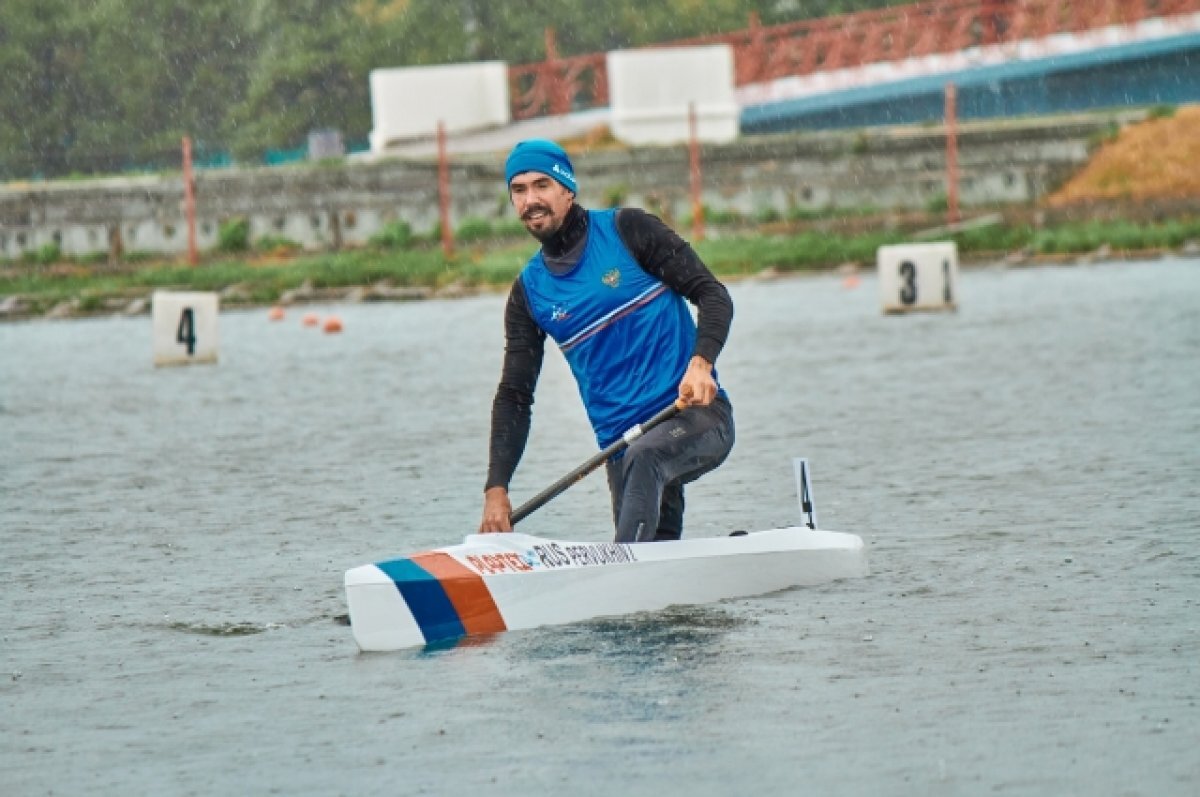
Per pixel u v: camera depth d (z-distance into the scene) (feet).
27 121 593.83
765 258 387.34
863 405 143.33
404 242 454.40
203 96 600.80
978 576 76.95
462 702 59.06
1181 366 159.33
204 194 461.37
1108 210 440.45
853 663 62.54
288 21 594.24
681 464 71.05
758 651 64.44
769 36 618.03
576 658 63.93
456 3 601.62
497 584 68.28
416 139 496.23
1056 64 518.78
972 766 50.75
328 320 276.00
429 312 320.29
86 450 135.95
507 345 72.84
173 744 56.08
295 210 462.19
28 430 151.84
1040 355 177.17
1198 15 515.09
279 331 283.18
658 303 70.79
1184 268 332.19
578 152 465.47
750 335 223.92
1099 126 471.62
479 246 448.24
